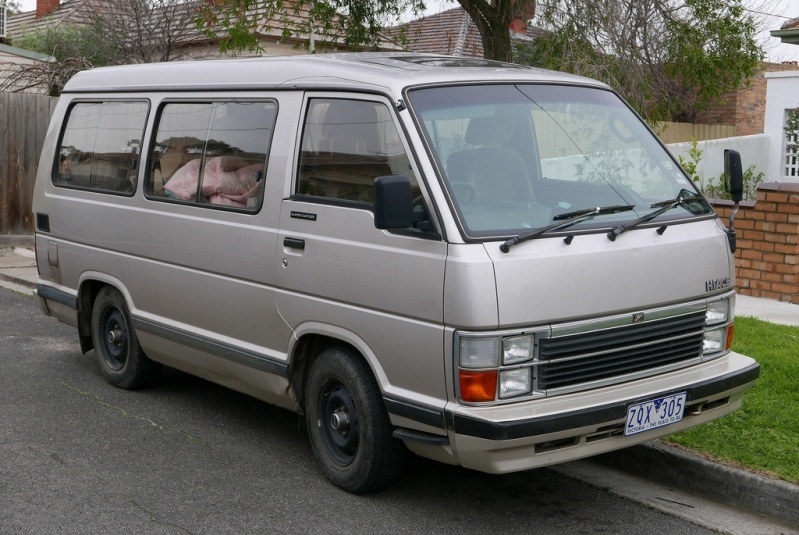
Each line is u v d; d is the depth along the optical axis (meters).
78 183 7.54
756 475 5.20
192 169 6.34
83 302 7.62
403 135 4.91
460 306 4.50
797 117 16.41
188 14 20.16
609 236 4.88
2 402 7.05
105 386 7.54
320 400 5.51
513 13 11.32
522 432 4.43
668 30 11.03
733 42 11.56
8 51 20.59
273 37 18.12
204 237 6.11
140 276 6.80
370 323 4.98
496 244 4.59
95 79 7.58
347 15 12.84
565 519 5.11
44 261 7.98
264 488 5.50
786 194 9.69
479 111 5.17
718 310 5.40
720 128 21.23
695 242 5.22
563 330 4.65
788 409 6.13
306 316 5.38
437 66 5.58
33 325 9.67
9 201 14.56
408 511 5.20
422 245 4.70
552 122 5.41
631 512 5.21
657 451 5.63
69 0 29.02
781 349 7.47
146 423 6.66
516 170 5.06
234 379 6.16
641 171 5.53
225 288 5.98
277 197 5.58
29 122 14.60
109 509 5.16
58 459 5.91
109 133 7.23
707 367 5.27
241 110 6.01
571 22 10.70
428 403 4.71
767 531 4.96
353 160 5.18
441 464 5.93
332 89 5.38
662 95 11.35
